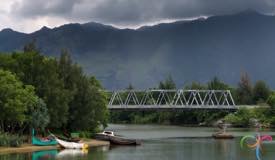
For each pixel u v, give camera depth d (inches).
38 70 5241.1
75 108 5762.8
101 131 6609.3
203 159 4116.6
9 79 4653.1
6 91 4571.9
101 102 6230.3
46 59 5457.7
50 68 5329.7
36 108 4928.6
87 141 5590.6
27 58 5295.3
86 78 5935.0
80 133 5807.1
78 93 5767.7
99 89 6658.5
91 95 5856.3
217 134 6692.9
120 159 4020.7
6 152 4360.2
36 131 5191.9
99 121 6461.6
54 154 4320.9
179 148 5064.0
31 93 4790.8
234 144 5585.6
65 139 5073.8
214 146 5329.7
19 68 5221.5
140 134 7716.5
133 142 5452.8
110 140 5556.1
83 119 5782.5
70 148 4896.7
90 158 4052.7
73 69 5836.6
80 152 4554.6
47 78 5265.8
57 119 5251.0
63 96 5300.2
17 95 4611.2
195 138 6697.8
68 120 5762.8
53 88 5236.2
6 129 5029.5
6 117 4616.1
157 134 7741.1
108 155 4313.5
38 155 4197.8
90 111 5836.6
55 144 4889.3
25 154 4259.4
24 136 5007.4
